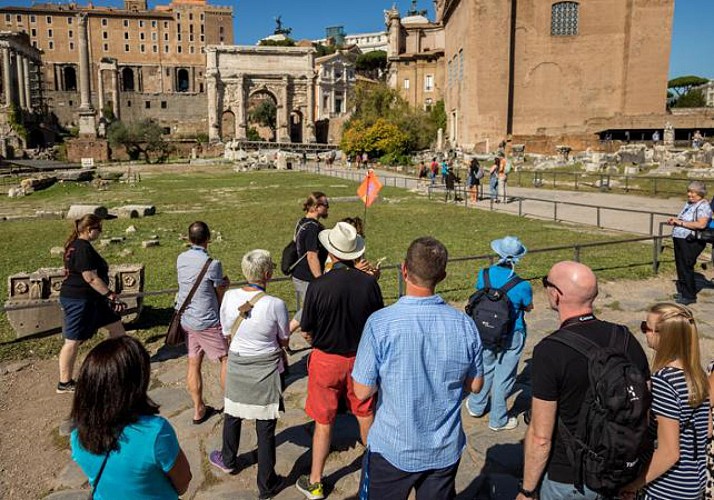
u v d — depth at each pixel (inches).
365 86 3181.6
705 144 1844.2
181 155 3978.8
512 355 233.5
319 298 183.3
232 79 4414.4
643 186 1251.2
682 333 137.4
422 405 138.8
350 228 196.5
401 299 146.5
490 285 226.8
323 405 189.9
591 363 124.3
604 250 613.6
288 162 2504.9
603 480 122.1
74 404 109.6
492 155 2283.5
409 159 2415.1
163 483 114.5
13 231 813.9
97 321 280.5
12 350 331.6
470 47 2596.0
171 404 267.0
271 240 706.2
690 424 135.5
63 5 5812.0
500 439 233.8
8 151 3331.7
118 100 5531.5
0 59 4653.1
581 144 2320.4
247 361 194.2
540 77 2664.9
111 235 760.3
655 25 2509.8
